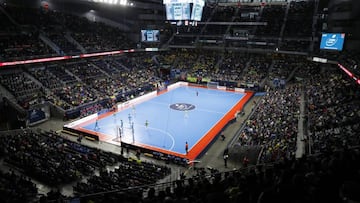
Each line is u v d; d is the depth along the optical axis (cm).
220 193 840
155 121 4197
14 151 2773
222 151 3167
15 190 2006
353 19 4503
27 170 2494
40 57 4781
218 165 2811
